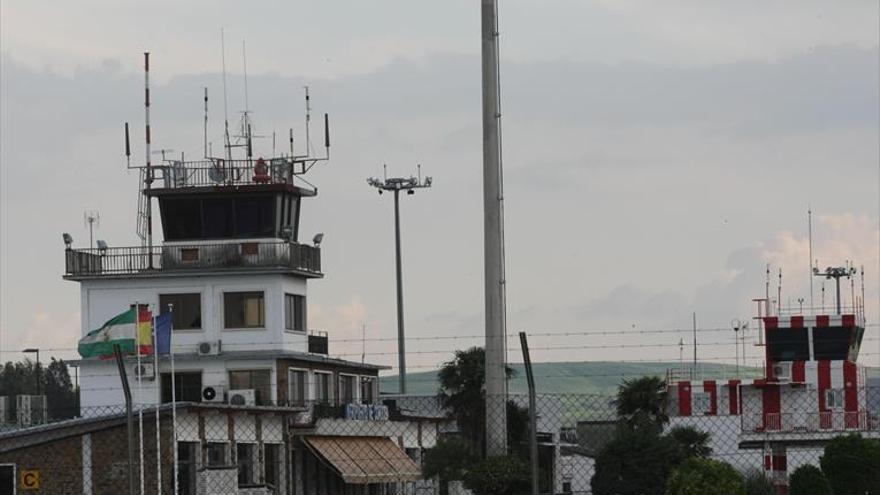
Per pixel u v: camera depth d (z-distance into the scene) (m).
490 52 152.50
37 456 155.00
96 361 199.62
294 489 186.50
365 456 194.25
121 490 154.12
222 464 164.38
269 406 181.50
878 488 149.75
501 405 130.50
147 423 154.25
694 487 126.38
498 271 149.00
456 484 163.50
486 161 151.25
